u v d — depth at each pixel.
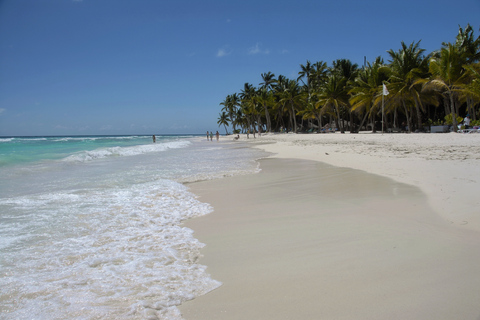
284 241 3.69
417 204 4.93
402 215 4.43
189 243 3.78
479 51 27.17
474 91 22.27
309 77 55.84
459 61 24.95
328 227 4.11
